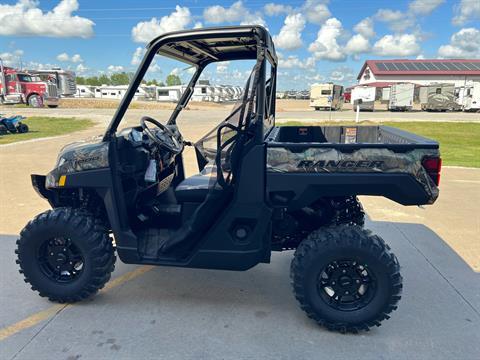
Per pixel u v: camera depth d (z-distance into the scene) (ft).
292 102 180.75
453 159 34.42
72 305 10.31
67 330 9.21
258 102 8.98
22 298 10.62
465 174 27.53
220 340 8.91
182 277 12.00
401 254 13.80
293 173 9.02
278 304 10.52
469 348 8.69
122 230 9.87
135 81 9.43
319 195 9.15
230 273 12.32
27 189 22.61
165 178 12.17
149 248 10.31
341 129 14.33
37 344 8.70
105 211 11.02
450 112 105.29
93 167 9.75
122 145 10.23
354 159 8.84
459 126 63.82
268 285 11.57
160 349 8.58
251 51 11.27
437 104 107.76
